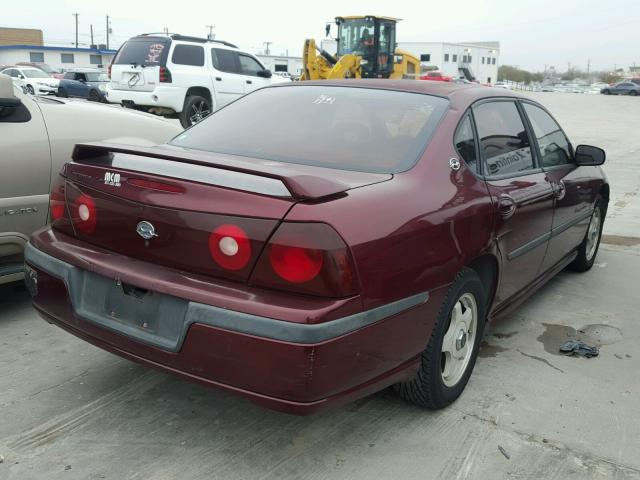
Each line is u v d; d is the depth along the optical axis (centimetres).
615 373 348
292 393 216
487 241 302
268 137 315
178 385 317
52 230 291
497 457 266
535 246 374
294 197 220
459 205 282
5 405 291
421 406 296
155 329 242
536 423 293
